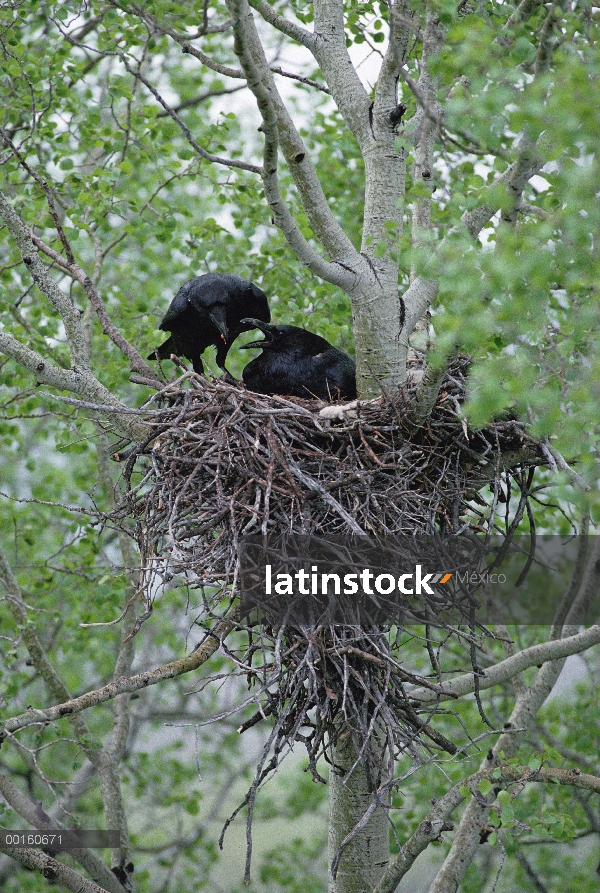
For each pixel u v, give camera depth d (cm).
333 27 1020
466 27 733
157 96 880
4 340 989
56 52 1420
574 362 827
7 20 1394
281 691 767
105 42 1420
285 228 888
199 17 1222
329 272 938
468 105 717
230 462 834
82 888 1024
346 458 873
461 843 1178
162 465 886
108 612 1605
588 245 720
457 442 883
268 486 805
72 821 1462
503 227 733
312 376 1069
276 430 867
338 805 1112
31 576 1717
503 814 929
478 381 727
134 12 1039
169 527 803
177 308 1188
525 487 921
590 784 985
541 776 1000
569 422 709
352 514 822
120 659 1448
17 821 1371
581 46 772
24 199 1342
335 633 794
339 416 895
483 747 1576
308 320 1506
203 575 808
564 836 1052
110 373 1470
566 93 671
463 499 905
